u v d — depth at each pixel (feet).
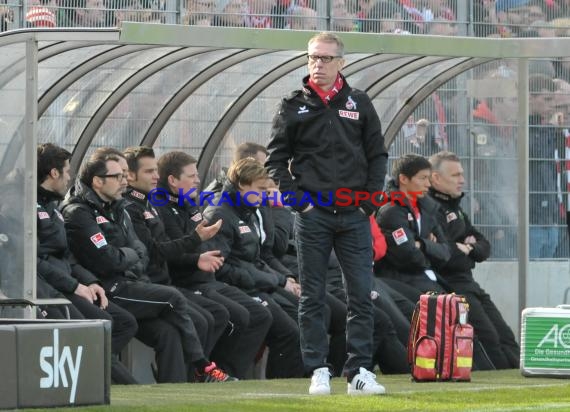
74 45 105.70
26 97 97.91
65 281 99.45
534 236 133.28
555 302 133.80
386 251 117.91
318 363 85.92
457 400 82.99
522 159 127.13
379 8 153.99
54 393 69.97
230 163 127.95
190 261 107.65
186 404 77.46
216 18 150.51
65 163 101.55
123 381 99.50
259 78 124.47
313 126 84.79
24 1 146.41
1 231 98.43
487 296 126.41
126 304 101.86
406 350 112.16
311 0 152.15
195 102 125.39
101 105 120.98
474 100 130.41
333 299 113.70
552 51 117.91
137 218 107.45
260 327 108.68
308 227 85.10
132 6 150.92
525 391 90.79
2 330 67.97
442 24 155.84
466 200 130.93
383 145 86.02
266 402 79.20
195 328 104.53
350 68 124.06
